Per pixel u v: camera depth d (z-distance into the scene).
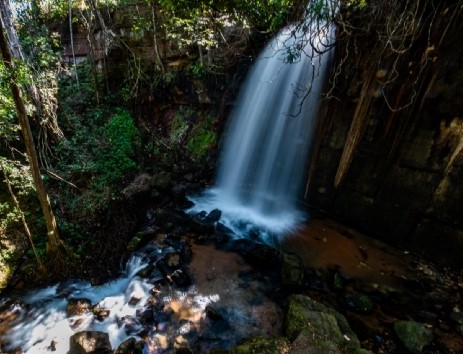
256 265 6.13
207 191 9.88
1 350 4.31
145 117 11.73
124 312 4.90
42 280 5.62
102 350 4.09
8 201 6.49
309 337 3.92
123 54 11.62
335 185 7.62
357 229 7.38
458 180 5.50
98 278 5.79
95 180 8.06
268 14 7.44
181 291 5.32
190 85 10.79
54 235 5.63
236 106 10.19
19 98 4.19
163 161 10.38
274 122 8.96
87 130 9.78
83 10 11.30
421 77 5.77
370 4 6.21
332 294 5.29
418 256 6.27
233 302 5.11
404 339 4.27
